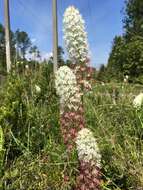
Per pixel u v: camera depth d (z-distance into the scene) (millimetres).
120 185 219
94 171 181
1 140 230
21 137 252
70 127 221
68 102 219
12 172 219
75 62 234
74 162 215
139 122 265
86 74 235
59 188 217
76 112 220
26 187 214
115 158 230
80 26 231
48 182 218
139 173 217
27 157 232
